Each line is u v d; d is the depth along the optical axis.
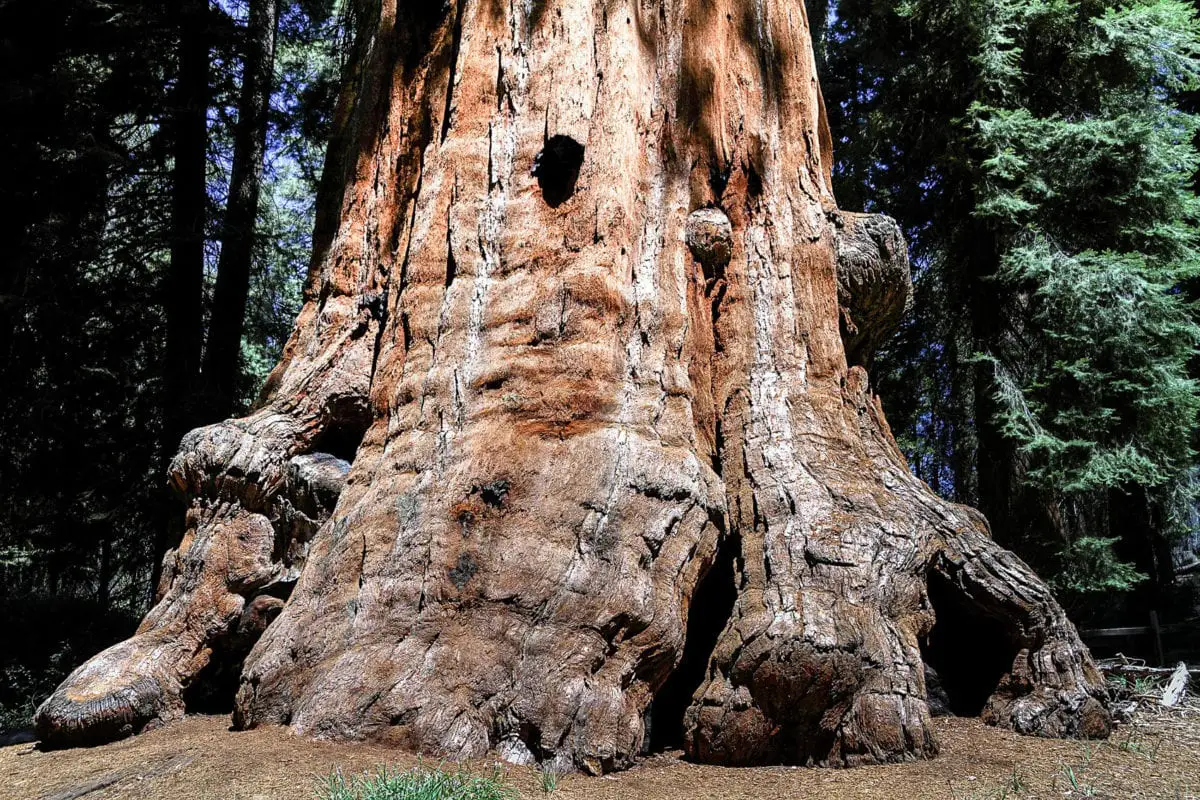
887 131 15.82
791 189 7.32
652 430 5.83
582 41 6.56
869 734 5.30
